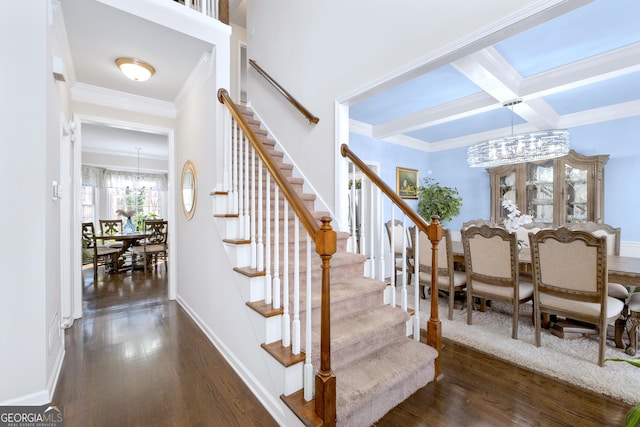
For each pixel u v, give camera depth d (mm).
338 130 2812
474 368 2150
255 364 1847
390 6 2338
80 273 3193
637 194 3895
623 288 2656
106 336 2688
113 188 7516
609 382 1907
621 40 2518
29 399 1667
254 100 4164
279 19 3650
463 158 5727
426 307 3395
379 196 2566
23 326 1657
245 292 1952
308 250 1483
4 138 1616
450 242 2982
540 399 1792
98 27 2322
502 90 3037
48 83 1815
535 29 2367
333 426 1400
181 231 3594
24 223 1661
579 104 3977
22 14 1674
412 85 3412
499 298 2668
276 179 1674
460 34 1903
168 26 2342
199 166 2941
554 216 4363
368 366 1778
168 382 1973
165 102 3842
